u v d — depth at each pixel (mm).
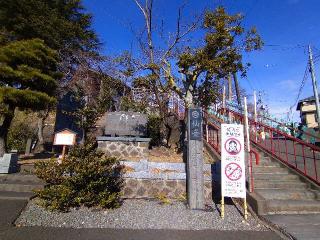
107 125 11203
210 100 10391
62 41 16062
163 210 6812
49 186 7129
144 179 8109
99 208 6785
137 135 11062
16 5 14836
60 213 6309
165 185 8102
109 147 10539
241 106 18516
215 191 8289
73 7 18109
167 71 9672
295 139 9422
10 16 14719
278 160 9844
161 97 12852
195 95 9930
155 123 12656
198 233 5371
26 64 10586
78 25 17250
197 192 7090
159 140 12547
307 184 8289
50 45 15328
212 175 8414
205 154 10781
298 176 8742
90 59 16406
